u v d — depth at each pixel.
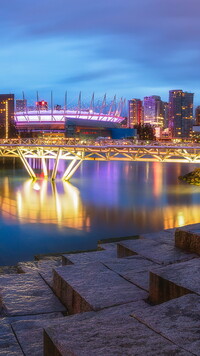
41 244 29.59
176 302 3.81
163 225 36.56
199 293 4.01
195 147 58.09
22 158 80.38
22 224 36.66
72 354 2.87
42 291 6.16
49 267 8.18
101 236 32.34
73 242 30.31
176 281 4.38
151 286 4.76
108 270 6.17
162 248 7.21
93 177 82.31
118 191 59.97
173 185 68.12
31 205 47.28
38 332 4.38
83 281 5.59
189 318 3.43
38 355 3.89
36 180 76.00
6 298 5.89
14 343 4.20
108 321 3.53
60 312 5.41
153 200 51.06
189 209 44.62
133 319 3.54
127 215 41.16
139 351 2.86
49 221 38.12
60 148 76.00
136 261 6.62
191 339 3.02
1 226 35.75
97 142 70.75
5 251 27.55
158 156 62.94
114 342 3.04
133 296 4.95
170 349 2.88
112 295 4.99
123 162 139.88
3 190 60.69
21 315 5.29
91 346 2.99
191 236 6.82
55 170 76.88
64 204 47.97
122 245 7.69
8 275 7.11
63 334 3.25
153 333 3.19
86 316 4.36
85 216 40.72
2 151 86.56
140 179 78.38
